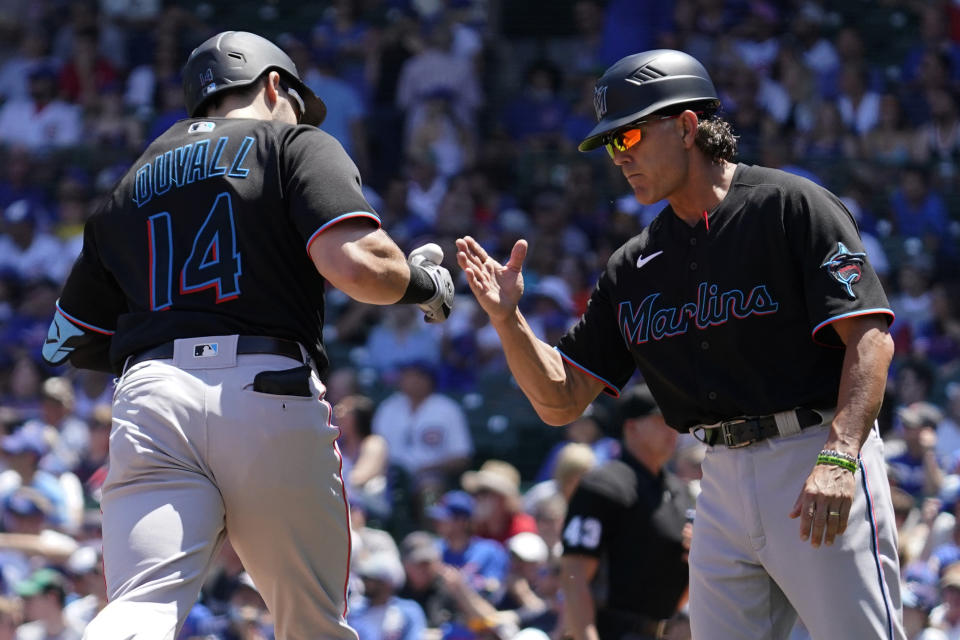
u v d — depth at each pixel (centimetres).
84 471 3036
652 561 1617
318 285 1041
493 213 4241
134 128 4738
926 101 4347
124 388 995
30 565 2489
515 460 3453
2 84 5091
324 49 4722
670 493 1653
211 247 1002
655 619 1623
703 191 1116
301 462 983
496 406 3547
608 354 1225
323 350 1043
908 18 4691
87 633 917
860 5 4728
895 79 4497
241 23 5206
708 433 1133
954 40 4550
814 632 1065
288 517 990
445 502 2527
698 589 1139
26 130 4831
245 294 992
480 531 2602
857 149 4297
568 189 4191
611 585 1628
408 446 3272
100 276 1097
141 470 970
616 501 1619
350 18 4994
